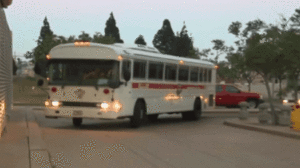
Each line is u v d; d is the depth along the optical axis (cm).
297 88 1564
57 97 1346
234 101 2848
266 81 1582
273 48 1486
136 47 1538
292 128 1330
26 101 3541
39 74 1375
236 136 1263
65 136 1140
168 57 1673
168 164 784
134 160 811
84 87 1320
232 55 1623
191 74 1859
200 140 1150
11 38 2048
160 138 1167
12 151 807
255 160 857
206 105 2011
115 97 1312
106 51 1317
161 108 1625
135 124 1451
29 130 1165
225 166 781
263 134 1334
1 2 1147
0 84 1113
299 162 850
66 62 1348
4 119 1074
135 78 1434
